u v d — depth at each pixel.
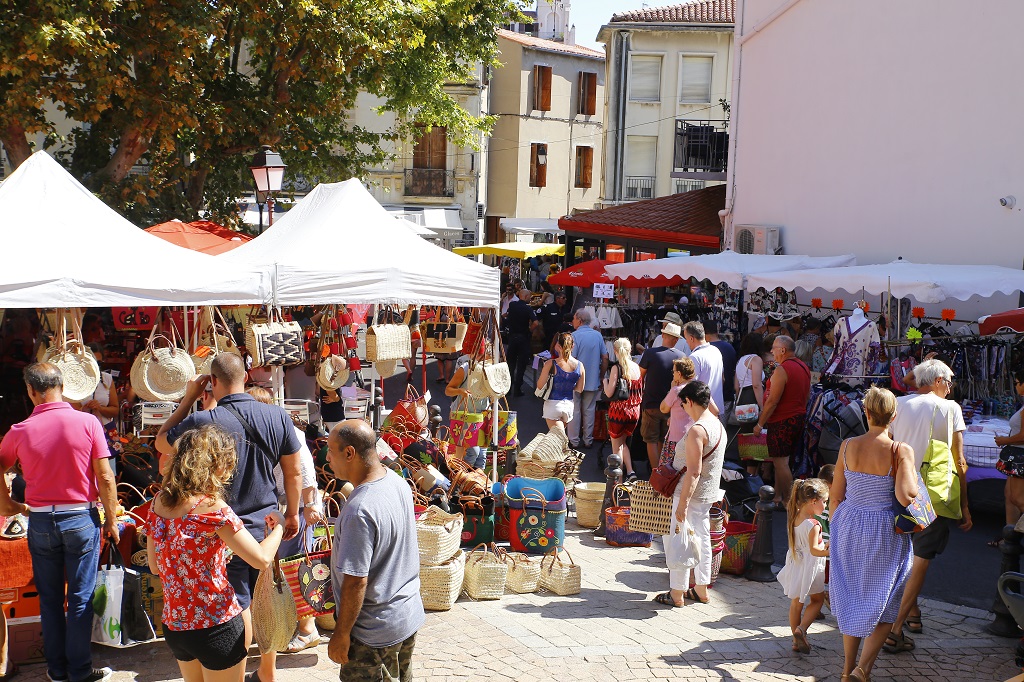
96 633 5.73
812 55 17.28
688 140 24.59
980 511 10.10
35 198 7.13
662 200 24.89
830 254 16.66
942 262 13.73
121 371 11.47
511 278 32.66
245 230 21.95
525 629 6.57
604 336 18.12
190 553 4.34
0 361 11.14
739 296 16.61
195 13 15.82
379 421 9.77
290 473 5.39
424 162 39.72
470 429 9.37
